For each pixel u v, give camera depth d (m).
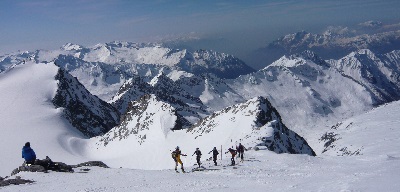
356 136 164.62
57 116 191.38
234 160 44.72
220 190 23.45
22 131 164.75
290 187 21.27
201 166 42.09
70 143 159.75
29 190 27.17
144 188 26.61
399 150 72.94
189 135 128.62
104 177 33.91
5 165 129.38
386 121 194.00
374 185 16.98
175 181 29.61
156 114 160.50
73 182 30.89
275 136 83.75
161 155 122.88
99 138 173.38
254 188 23.05
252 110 113.25
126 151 143.88
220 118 126.56
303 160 41.47
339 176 23.89
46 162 38.94
